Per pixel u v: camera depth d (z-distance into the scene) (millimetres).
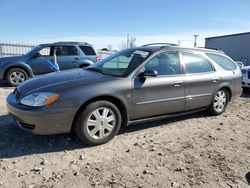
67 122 4125
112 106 4449
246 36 29938
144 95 4805
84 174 3527
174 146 4535
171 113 5395
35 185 3242
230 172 3701
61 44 11375
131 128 5352
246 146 4629
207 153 4289
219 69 6273
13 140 4516
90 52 11930
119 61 5254
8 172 3516
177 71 5375
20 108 4043
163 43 6035
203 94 5840
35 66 10867
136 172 3621
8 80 10625
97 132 4402
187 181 3438
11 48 18734
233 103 8016
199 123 5848
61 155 4059
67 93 4090
